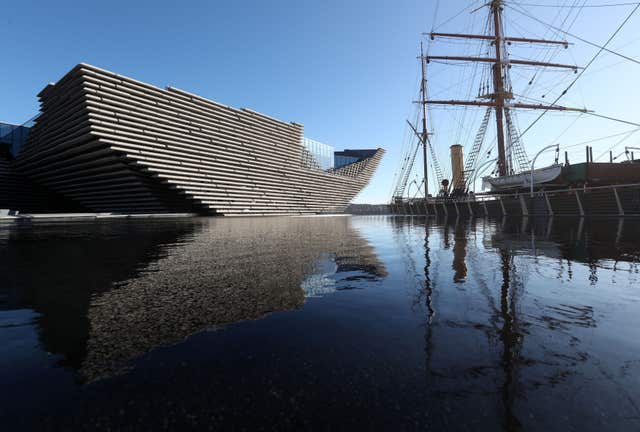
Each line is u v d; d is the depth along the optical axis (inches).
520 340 102.3
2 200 2213.3
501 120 1449.3
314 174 3038.9
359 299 152.3
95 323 119.6
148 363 88.5
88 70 1513.3
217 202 2102.6
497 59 1438.2
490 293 159.6
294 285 180.9
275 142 2603.3
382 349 96.9
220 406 69.8
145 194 1909.4
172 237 502.0
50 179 2226.9
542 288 168.1
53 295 158.1
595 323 117.0
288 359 91.0
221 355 93.7
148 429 62.2
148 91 1740.9
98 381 79.3
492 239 427.5
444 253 304.5
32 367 85.7
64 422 64.1
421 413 67.2
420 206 1996.8
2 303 144.3
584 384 76.7
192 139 1934.1
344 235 551.5
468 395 73.5
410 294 159.9
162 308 137.8
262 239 473.1
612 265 231.1
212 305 142.8
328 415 66.6
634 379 78.5
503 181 1314.0
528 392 74.2
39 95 1991.9
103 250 336.2
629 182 956.0
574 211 956.0
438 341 102.2
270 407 69.3
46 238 470.0
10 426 62.5
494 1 1440.7
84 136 1574.8
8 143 2395.4
